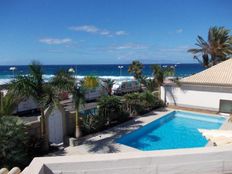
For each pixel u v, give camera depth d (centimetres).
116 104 1936
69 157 341
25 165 1101
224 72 2611
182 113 2478
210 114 2364
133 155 350
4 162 1016
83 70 13688
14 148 1066
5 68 15712
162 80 2852
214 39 4225
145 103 2391
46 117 1395
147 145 1673
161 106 2664
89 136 1638
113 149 1423
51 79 1384
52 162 324
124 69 14425
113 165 338
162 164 351
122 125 1917
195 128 2077
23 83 1253
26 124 1333
